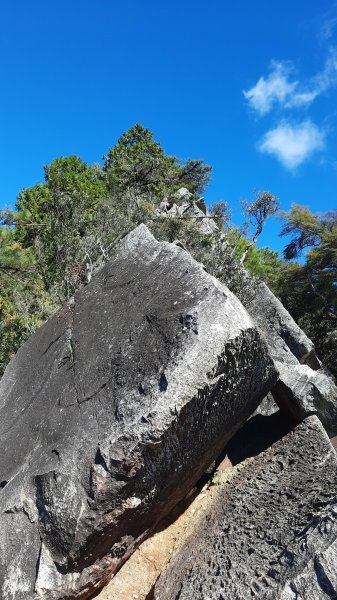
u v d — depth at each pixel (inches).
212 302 159.0
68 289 410.9
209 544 150.4
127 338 173.0
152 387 146.7
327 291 815.7
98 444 143.8
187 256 188.2
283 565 121.1
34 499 146.3
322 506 144.6
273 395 246.4
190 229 559.2
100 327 191.9
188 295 167.8
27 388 203.9
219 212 709.3
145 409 142.0
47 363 203.5
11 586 134.1
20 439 176.2
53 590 134.7
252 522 153.6
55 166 908.0
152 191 865.5
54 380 189.6
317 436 205.5
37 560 137.9
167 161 1103.0
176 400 141.0
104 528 141.4
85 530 137.3
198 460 173.3
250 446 220.1
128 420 143.4
